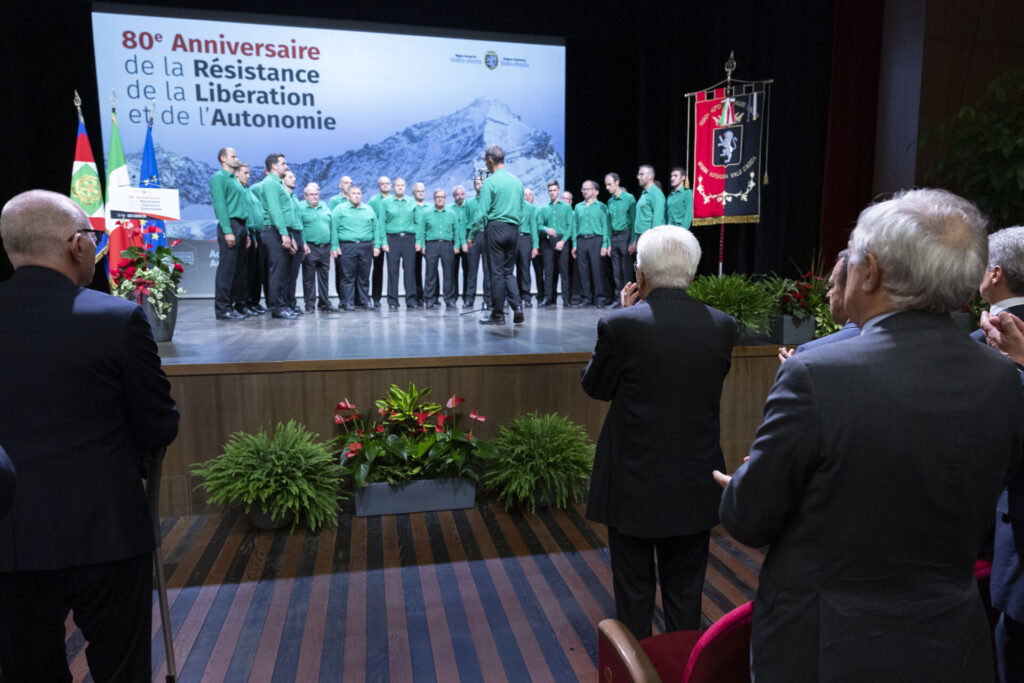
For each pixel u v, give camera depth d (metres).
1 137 7.06
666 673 1.10
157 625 2.17
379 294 7.48
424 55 8.54
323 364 3.25
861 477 0.76
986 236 0.82
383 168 8.60
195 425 3.15
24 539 1.25
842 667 0.77
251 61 8.05
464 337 4.34
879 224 0.83
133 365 1.35
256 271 6.46
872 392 0.76
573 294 8.39
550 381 3.51
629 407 1.67
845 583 0.79
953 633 0.77
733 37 8.09
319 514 2.90
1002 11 6.03
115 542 1.33
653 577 1.78
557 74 8.95
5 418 1.26
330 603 2.33
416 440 3.23
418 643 2.08
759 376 3.69
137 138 7.79
